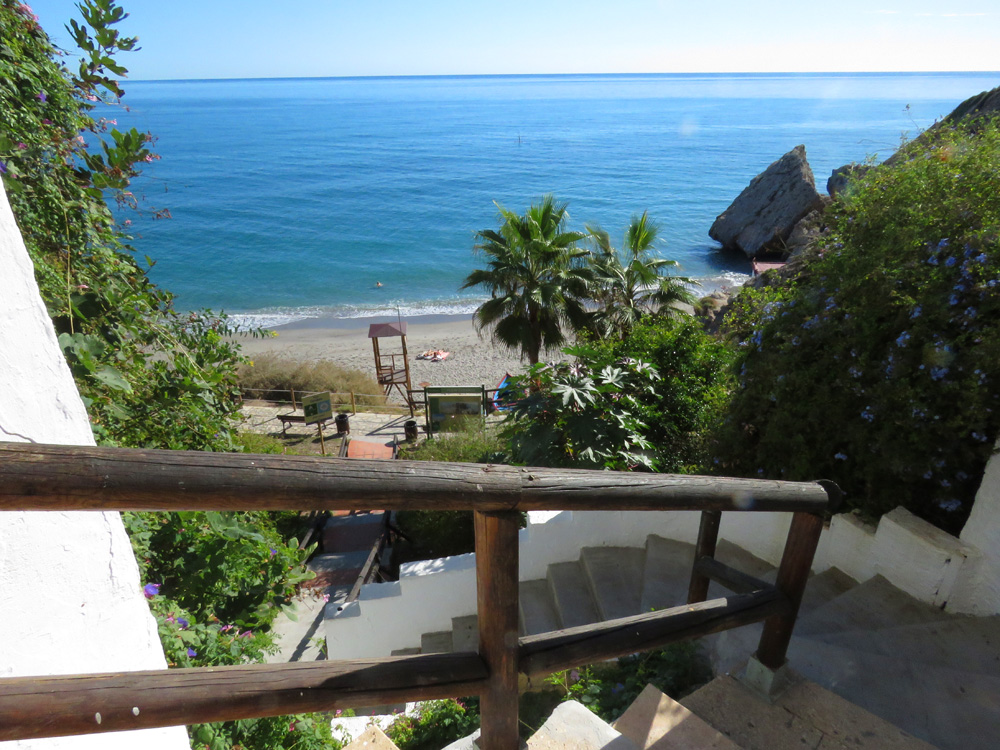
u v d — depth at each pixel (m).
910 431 3.45
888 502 3.62
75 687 0.84
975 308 3.30
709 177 83.19
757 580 2.26
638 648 1.60
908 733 2.18
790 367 4.11
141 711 0.88
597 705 2.94
